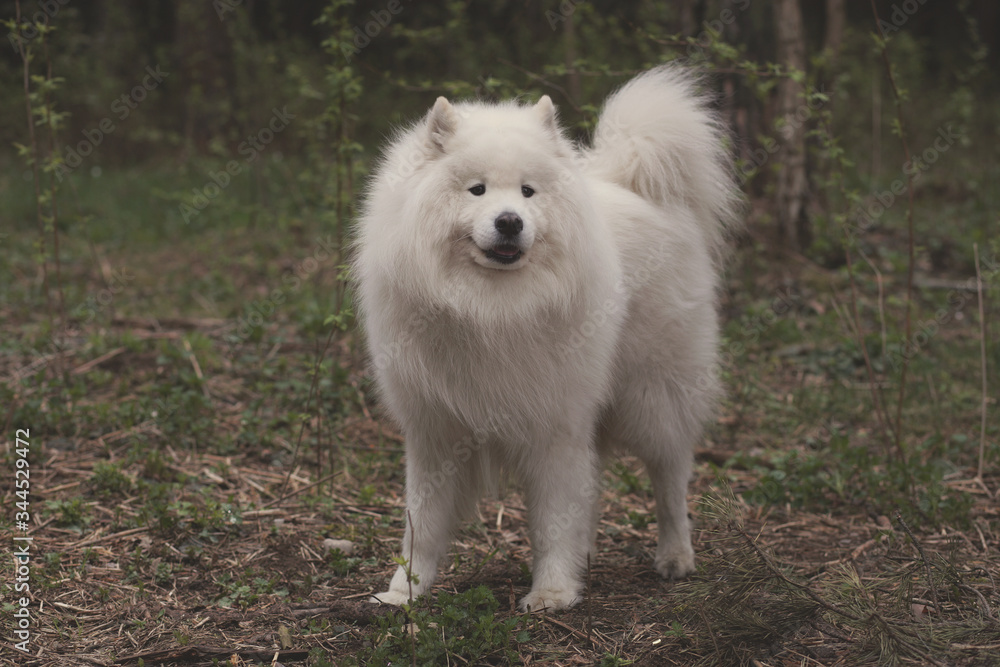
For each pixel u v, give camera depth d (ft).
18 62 44.45
